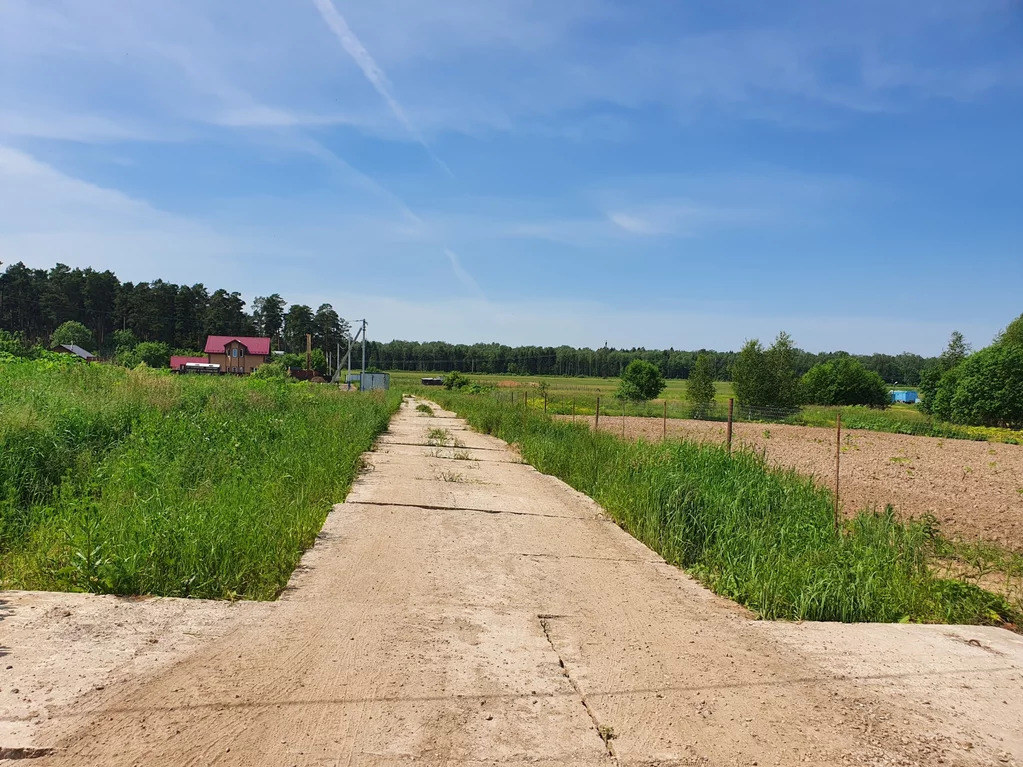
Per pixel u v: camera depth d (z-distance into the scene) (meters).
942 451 24.39
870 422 38.19
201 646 4.11
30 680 3.49
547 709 3.62
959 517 11.51
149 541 5.40
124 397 12.95
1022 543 9.71
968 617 6.04
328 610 4.91
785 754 3.31
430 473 11.91
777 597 5.70
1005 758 3.39
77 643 4.00
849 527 8.75
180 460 8.80
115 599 4.82
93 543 5.32
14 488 7.07
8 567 5.54
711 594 6.08
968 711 3.92
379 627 4.63
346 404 24.61
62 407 10.35
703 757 3.23
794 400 51.78
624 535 8.18
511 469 13.46
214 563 5.41
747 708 3.79
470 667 4.09
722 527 7.46
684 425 33.12
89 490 7.60
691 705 3.79
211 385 18.70
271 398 18.33
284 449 10.79
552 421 21.00
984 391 51.00
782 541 7.10
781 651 4.73
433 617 4.92
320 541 6.77
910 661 4.67
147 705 3.33
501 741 3.25
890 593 6.10
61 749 2.89
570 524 8.55
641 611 5.43
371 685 3.74
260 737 3.11
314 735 3.17
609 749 3.25
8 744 2.90
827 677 4.30
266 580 5.46
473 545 7.12
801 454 21.55
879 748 3.42
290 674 3.80
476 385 81.81
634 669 4.25
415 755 3.06
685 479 8.85
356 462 11.84
